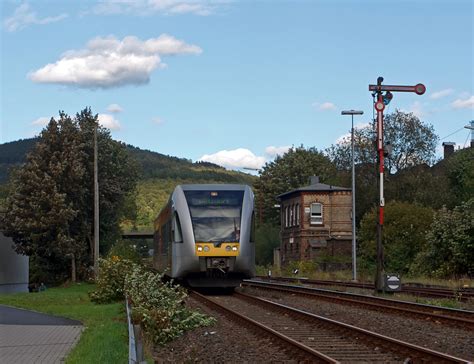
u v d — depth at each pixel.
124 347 14.30
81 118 52.78
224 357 12.83
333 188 72.56
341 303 25.17
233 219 28.58
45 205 47.66
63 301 31.19
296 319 19.27
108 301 29.06
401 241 48.81
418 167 74.38
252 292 30.39
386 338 13.60
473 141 70.88
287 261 77.12
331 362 11.17
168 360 12.77
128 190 62.09
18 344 15.88
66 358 13.41
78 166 48.78
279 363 12.12
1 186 74.19
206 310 22.27
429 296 28.98
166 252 31.95
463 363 10.87
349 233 72.00
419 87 31.81
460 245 39.50
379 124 31.88
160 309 16.62
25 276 55.97
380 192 31.55
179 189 29.50
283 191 103.38
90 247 51.47
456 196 67.25
